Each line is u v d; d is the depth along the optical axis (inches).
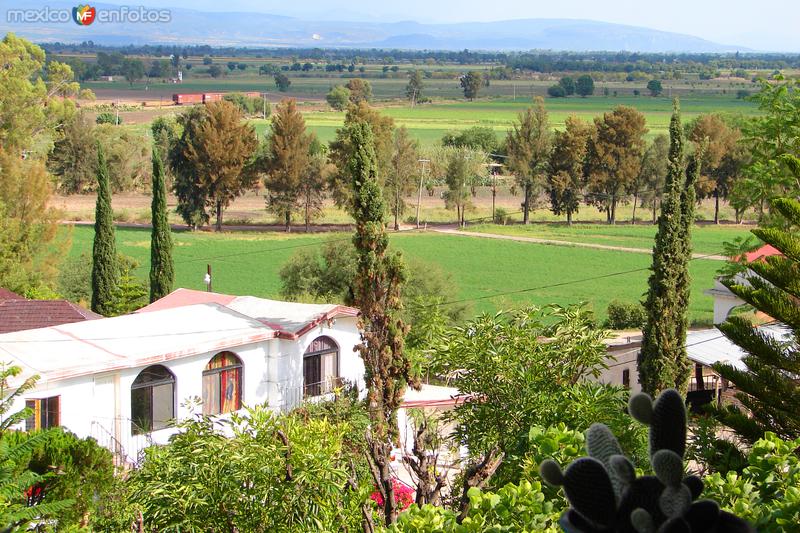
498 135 6688.0
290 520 488.7
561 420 564.4
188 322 1215.6
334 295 2186.3
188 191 4008.4
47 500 599.8
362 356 943.0
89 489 617.9
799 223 625.6
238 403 1180.5
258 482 493.4
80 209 4163.4
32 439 531.5
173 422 626.2
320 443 514.6
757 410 625.6
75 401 1027.9
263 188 5132.9
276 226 4207.7
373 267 961.5
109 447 1008.2
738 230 3917.3
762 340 617.9
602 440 147.7
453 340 627.5
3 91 3006.9
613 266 3255.4
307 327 1219.2
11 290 1964.8
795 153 1274.6
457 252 3486.7
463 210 4256.9
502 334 629.0
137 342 1119.0
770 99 1290.6
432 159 4719.5
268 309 1301.7
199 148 3969.0
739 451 524.4
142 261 3184.1
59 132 4050.2
